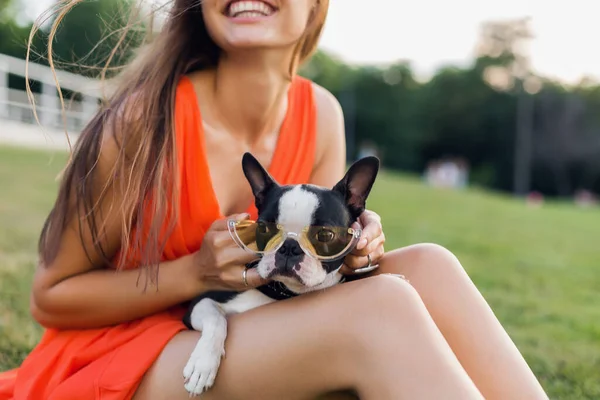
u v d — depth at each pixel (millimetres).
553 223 5594
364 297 875
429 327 852
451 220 4805
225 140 1127
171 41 1100
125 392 927
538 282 2619
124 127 1020
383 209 4988
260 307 944
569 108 19812
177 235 1046
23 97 7098
